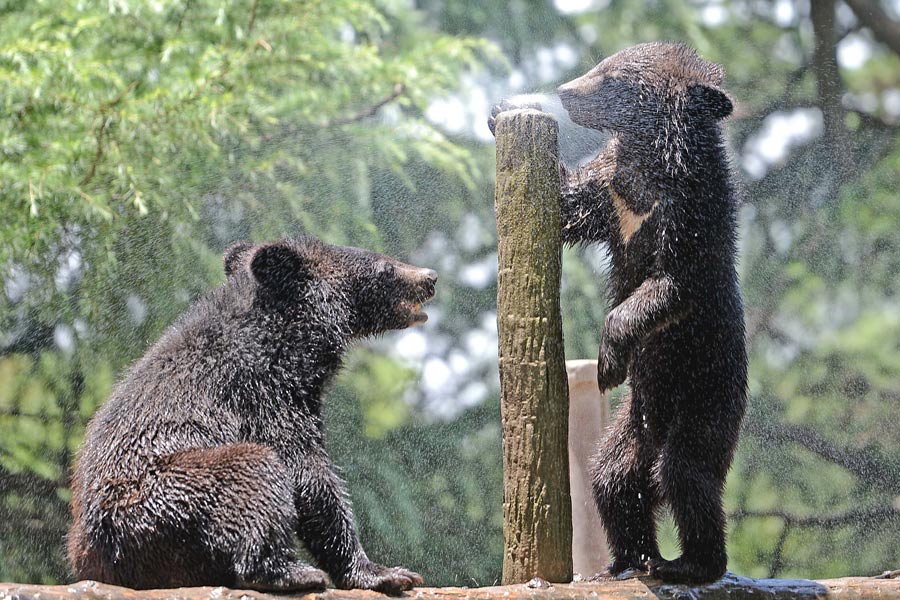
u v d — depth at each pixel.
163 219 13.60
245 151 14.36
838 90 18.34
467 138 16.73
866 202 17.27
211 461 5.97
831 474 16.23
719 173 7.51
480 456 15.82
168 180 13.09
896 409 16.27
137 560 5.90
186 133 12.84
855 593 6.58
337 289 7.21
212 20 13.98
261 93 13.69
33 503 13.84
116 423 6.20
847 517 16.03
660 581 6.64
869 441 16.23
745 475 16.27
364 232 14.71
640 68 7.86
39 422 13.96
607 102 7.85
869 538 15.96
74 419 13.91
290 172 14.66
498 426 15.98
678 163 7.42
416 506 15.33
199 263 13.67
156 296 13.56
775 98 18.25
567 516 6.34
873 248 17.03
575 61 17.81
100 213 12.59
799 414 16.45
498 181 6.47
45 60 11.98
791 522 16.14
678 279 7.14
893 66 19.02
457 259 16.05
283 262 6.97
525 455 6.28
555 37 18.08
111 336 13.66
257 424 6.46
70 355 13.77
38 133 12.58
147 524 5.88
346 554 6.33
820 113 18.20
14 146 12.22
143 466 6.00
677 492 6.89
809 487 16.22
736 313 7.38
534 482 6.27
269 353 6.66
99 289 13.52
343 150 14.91
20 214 12.50
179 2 13.60
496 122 6.52
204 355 6.47
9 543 13.64
